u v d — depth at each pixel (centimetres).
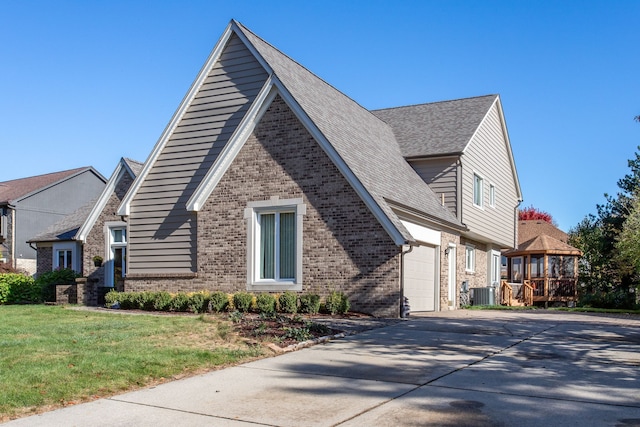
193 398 725
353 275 1609
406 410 670
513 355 1013
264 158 1756
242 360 947
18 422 620
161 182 1962
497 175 2769
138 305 1834
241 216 1780
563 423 621
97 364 852
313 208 1673
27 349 958
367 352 1028
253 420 636
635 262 2419
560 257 3177
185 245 1894
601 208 3191
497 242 2738
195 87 1941
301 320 1283
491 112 2652
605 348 1101
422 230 1892
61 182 4119
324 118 1808
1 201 3862
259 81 1862
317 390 764
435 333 1259
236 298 1656
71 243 2941
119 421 630
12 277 2502
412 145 2381
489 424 618
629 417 643
